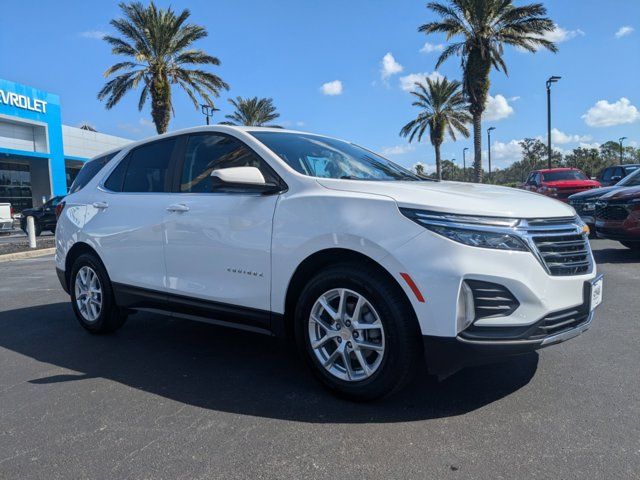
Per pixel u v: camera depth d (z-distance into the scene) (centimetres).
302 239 335
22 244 1633
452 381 359
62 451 276
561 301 307
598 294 340
